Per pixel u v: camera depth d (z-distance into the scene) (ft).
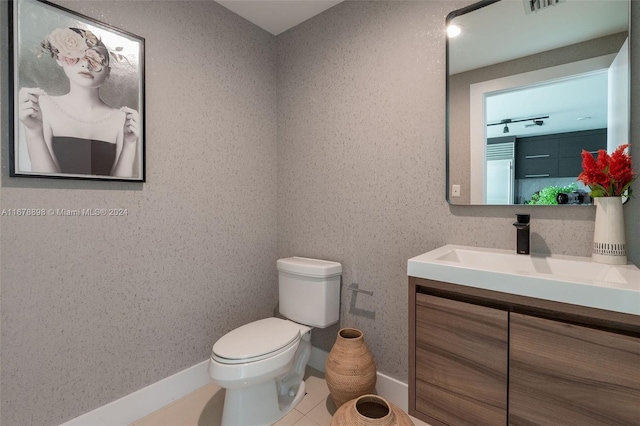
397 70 5.50
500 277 3.18
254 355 4.46
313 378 6.42
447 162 4.94
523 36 4.34
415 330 3.84
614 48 3.77
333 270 6.01
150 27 5.25
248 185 6.90
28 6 4.01
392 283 5.62
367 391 5.08
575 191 4.00
